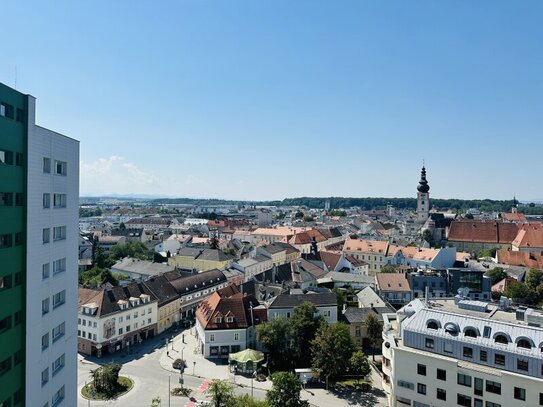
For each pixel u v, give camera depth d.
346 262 192.25
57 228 52.22
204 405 74.12
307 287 147.88
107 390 83.81
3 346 41.88
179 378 90.81
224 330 103.81
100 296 108.50
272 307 110.31
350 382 90.00
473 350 60.22
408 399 63.88
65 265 53.59
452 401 60.25
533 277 146.62
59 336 52.69
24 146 45.16
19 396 44.69
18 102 44.50
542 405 54.12
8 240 43.09
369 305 123.44
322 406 79.69
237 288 134.38
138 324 114.75
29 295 45.53
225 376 92.31
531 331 58.22
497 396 57.00
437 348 62.97
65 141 53.22
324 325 94.44
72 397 55.62
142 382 88.62
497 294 142.50
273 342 97.31
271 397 70.44
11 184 43.06
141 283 126.25
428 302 75.00
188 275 154.25
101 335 103.06
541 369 55.12
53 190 50.53
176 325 130.50
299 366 96.25
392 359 65.62
